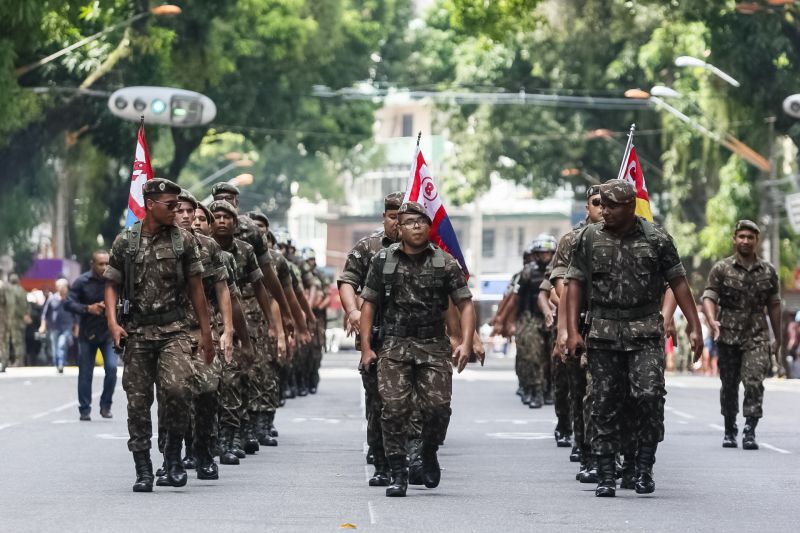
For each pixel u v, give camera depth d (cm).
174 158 11288
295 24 11081
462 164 12212
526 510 2272
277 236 4722
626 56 10756
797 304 11050
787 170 10675
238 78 11200
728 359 3428
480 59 12181
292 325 3183
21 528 2034
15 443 3441
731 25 8900
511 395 5716
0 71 6400
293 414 4544
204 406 2642
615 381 2444
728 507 2334
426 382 2422
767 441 3631
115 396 5362
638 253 2420
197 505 2297
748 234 3406
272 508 2269
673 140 10350
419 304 2403
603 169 12169
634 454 2562
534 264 4734
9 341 8150
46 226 10788
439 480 2584
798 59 8969
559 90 11719
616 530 2067
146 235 2416
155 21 9238
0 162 9162
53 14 6700
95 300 4203
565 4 10812
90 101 9275
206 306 2438
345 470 2862
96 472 2803
